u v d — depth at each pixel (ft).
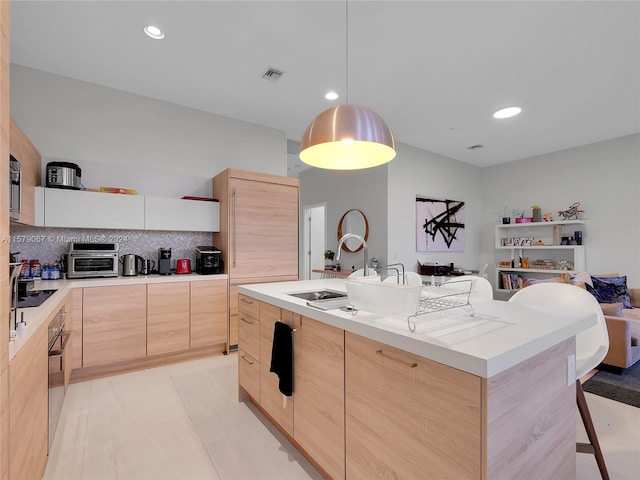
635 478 5.23
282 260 12.08
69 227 9.11
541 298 5.78
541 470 3.74
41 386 5.00
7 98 3.45
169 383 8.73
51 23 7.41
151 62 8.98
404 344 3.63
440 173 17.25
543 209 16.81
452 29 7.47
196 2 6.74
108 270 9.71
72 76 9.77
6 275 3.40
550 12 6.87
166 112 11.36
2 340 3.25
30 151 8.07
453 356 3.14
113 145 10.46
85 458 5.69
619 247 14.23
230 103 11.47
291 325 5.78
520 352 3.27
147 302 9.57
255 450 5.95
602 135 14.10
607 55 8.36
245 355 7.54
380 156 6.09
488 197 19.20
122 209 9.78
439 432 3.32
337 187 18.43
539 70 9.09
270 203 11.87
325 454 4.95
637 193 13.80
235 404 7.61
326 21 7.26
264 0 6.64
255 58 8.75
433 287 5.39
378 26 7.40
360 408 4.30
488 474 2.96
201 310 10.45
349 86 10.14
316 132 5.08
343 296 6.66
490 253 18.99
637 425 6.75
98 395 8.00
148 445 6.08
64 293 7.22
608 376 9.27
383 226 15.48
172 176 11.44
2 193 3.30
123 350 9.21
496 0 6.56
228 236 10.98
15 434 3.70
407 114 12.09
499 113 11.94
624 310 11.77
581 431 6.56
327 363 4.90
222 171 11.96
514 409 3.28
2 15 3.31
